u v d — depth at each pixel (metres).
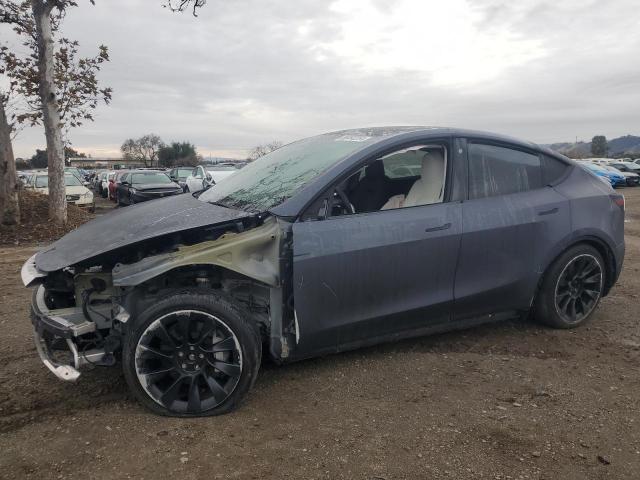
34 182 20.70
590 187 4.54
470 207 3.88
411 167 4.13
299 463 2.67
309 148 4.23
